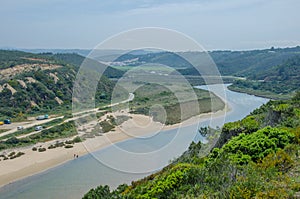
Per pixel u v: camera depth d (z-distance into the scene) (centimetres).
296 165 893
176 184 945
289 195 693
